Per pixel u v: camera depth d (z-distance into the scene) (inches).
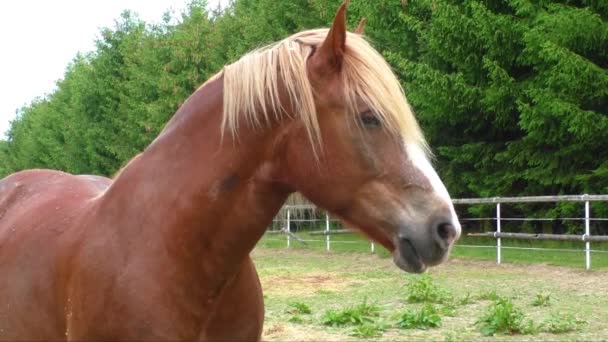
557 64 483.5
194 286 93.0
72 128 1246.3
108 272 93.0
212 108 97.3
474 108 571.5
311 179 91.5
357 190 90.4
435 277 400.2
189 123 98.3
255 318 101.2
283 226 560.1
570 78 471.8
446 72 611.5
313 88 91.0
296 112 90.9
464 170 622.8
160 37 1062.4
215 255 93.7
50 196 123.1
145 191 96.7
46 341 104.3
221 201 93.1
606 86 476.7
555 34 490.0
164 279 91.4
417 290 317.7
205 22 981.2
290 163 92.4
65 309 99.3
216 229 93.4
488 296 312.2
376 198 89.7
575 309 275.6
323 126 90.3
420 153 90.8
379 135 89.5
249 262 102.0
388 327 248.2
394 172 89.3
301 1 807.7
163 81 938.7
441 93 560.7
